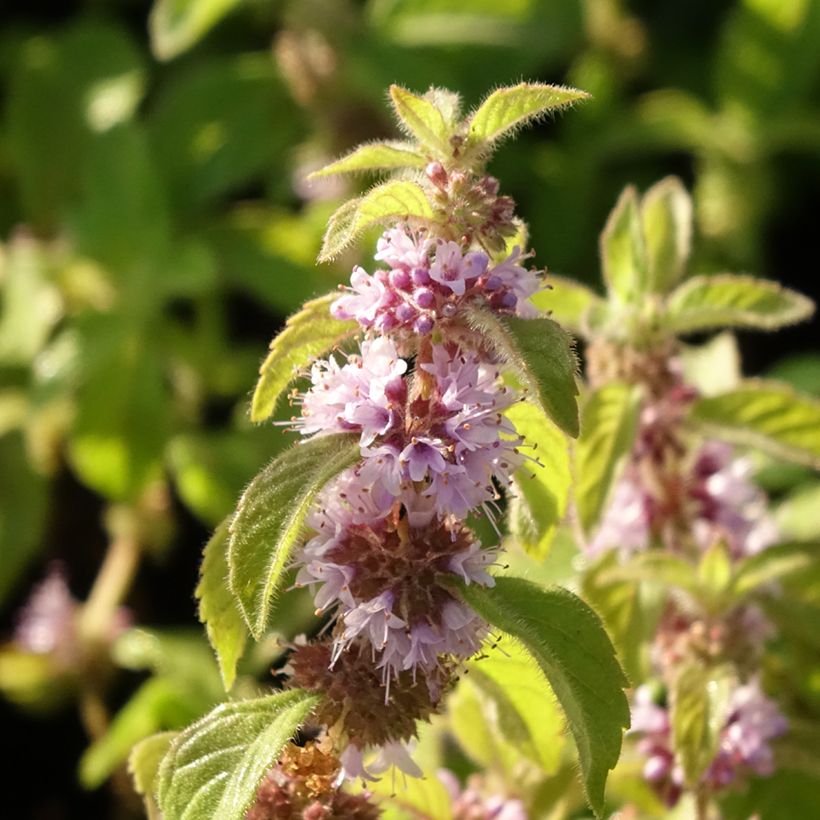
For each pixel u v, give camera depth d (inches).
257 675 11.6
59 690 13.0
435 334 6.8
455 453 6.7
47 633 12.9
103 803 13.8
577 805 8.8
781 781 9.3
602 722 6.7
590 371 9.2
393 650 6.9
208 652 12.0
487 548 7.1
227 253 14.1
